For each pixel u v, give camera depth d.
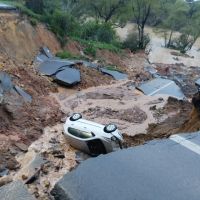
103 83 27.62
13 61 23.66
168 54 56.03
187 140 3.55
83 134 14.12
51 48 30.53
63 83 24.67
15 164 13.07
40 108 19.67
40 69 25.66
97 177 2.94
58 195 2.86
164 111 22.05
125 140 15.87
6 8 27.31
